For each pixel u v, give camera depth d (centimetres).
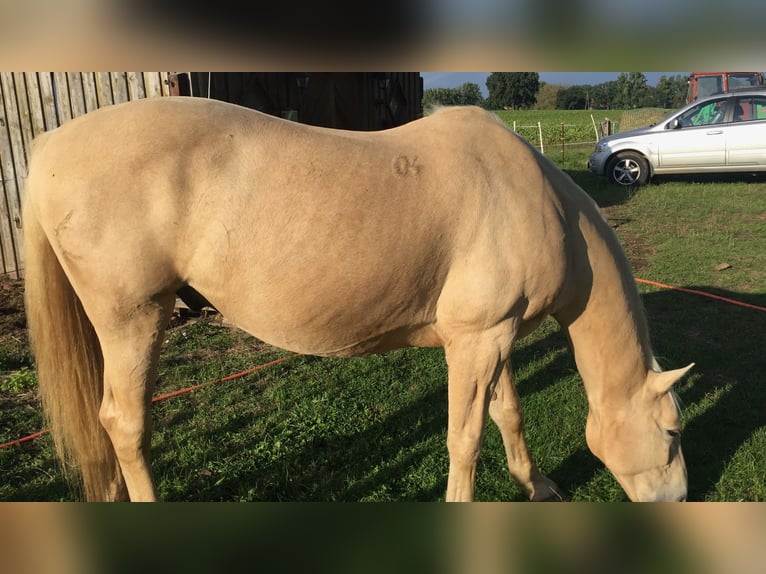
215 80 596
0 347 476
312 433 360
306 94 802
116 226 221
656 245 765
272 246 224
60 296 247
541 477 307
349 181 226
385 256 229
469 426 250
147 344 238
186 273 235
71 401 253
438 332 258
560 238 246
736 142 1135
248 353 480
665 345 471
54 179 224
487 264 237
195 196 223
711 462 325
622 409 269
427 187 233
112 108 235
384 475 320
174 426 369
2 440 348
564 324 276
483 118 255
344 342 250
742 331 497
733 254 715
